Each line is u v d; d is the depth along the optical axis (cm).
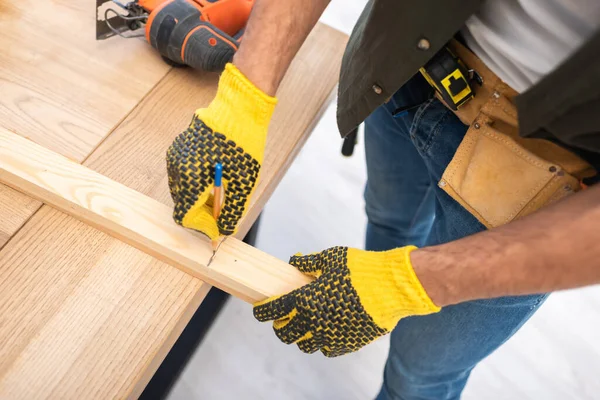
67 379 82
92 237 97
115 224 95
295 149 120
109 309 89
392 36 81
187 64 121
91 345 86
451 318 99
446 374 116
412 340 109
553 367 184
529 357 184
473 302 94
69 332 86
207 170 83
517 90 79
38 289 89
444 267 73
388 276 79
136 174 106
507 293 69
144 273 95
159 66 123
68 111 110
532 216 68
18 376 81
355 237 199
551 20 68
